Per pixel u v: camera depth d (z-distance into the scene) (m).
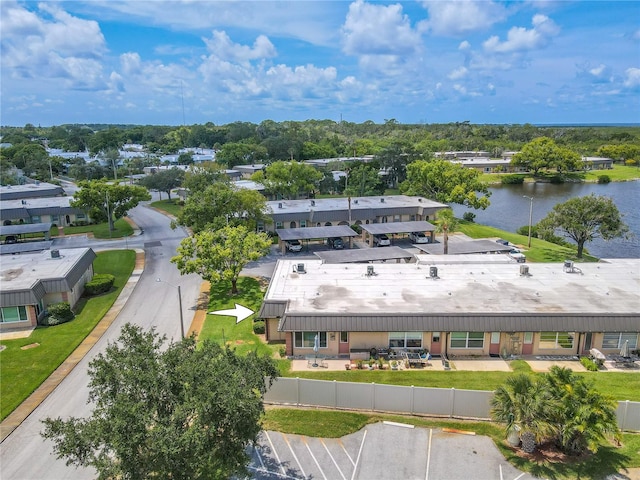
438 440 25.98
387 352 35.66
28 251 59.78
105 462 17.16
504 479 22.92
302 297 39.22
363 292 40.31
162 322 43.94
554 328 34.72
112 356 20.17
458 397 27.75
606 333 35.66
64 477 24.11
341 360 35.78
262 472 23.70
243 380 20.67
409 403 28.33
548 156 155.25
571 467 23.39
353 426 27.23
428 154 125.19
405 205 80.94
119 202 82.56
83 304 48.53
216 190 67.88
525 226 84.38
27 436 27.53
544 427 22.53
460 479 23.00
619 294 39.31
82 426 17.73
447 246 61.19
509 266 47.56
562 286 41.34
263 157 169.38
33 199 91.25
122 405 17.25
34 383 33.28
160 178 110.00
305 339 36.44
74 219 86.00
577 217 61.69
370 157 171.50
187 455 17.53
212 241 49.62
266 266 59.97
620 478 22.58
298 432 26.75
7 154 169.38
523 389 23.80
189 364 19.81
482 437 26.14
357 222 79.12
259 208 68.19
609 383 31.80
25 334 41.41
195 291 52.03
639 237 81.88
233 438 19.66
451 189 92.62
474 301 38.00
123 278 56.69
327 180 120.81
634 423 26.19
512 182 151.12
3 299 41.47
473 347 36.19
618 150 187.75
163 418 18.30
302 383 29.19
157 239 75.69
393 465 24.11
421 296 39.22
